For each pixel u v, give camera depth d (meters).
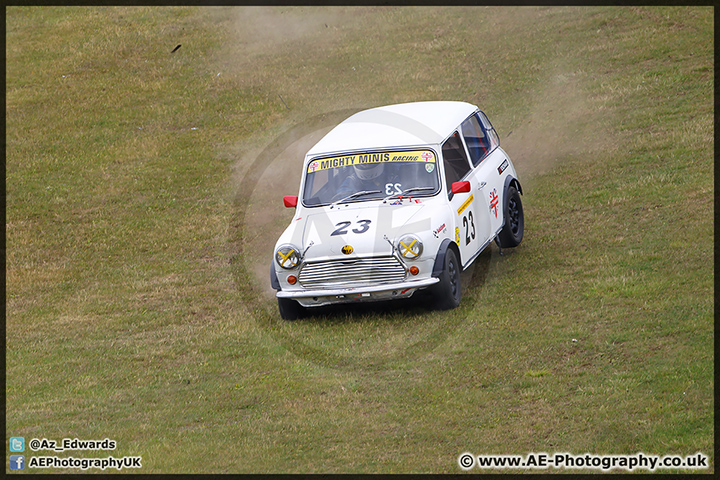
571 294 35.16
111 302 41.09
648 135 57.56
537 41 83.50
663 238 40.06
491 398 27.00
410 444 24.78
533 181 54.00
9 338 36.97
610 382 26.78
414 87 76.62
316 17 100.56
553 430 24.53
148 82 84.38
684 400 25.02
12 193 60.91
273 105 76.25
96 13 106.00
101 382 31.28
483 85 75.12
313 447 25.16
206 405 28.64
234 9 105.62
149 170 64.12
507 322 33.06
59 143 70.94
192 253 48.38
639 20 83.44
